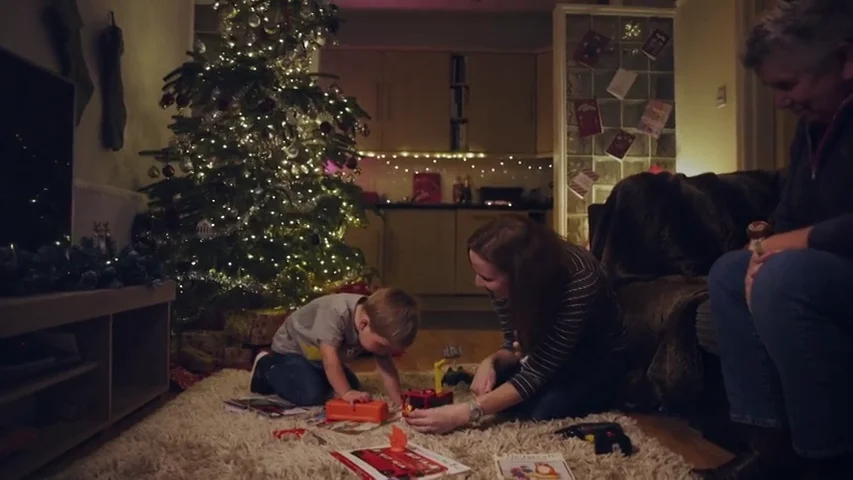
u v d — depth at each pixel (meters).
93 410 2.05
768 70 1.30
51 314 1.65
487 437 1.87
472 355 3.76
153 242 3.26
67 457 1.84
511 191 6.08
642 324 2.40
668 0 5.31
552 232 2.01
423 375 2.91
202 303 3.25
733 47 3.99
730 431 1.94
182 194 3.35
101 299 1.94
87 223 3.12
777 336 1.21
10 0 2.46
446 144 6.00
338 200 3.55
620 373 2.19
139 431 1.96
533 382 1.95
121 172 3.59
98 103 3.29
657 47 4.87
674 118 4.88
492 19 6.30
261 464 1.64
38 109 2.05
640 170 4.93
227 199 3.34
